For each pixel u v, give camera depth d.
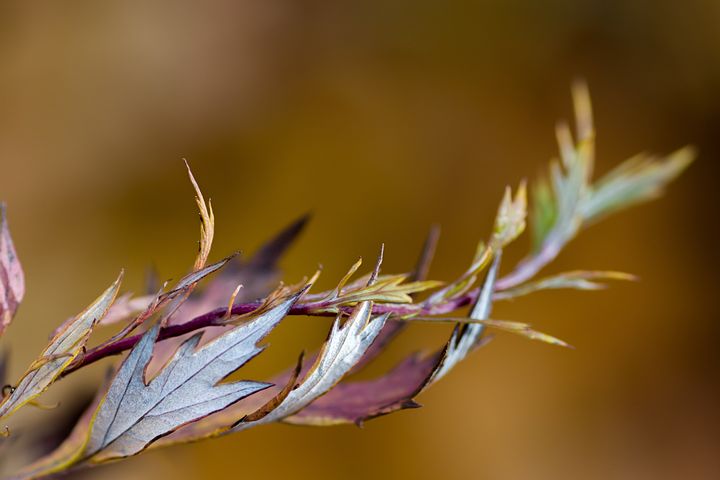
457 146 2.06
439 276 1.89
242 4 2.11
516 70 2.19
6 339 1.46
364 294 0.49
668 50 2.17
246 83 2.05
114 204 1.82
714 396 1.92
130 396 0.48
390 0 2.23
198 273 0.48
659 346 1.96
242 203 1.90
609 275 0.52
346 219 1.92
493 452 1.78
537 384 1.88
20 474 0.51
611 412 1.89
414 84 2.14
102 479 0.59
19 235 1.69
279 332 1.64
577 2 2.24
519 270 0.55
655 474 1.83
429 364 0.52
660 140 2.12
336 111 2.07
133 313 0.51
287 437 1.65
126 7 2.00
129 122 1.91
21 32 1.88
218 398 0.48
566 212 0.56
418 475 1.72
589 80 2.18
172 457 0.70
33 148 1.79
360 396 0.52
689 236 2.06
